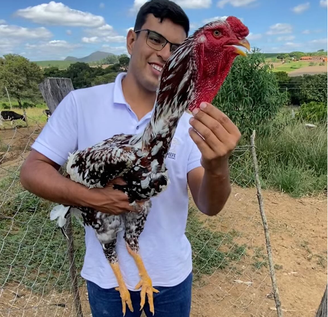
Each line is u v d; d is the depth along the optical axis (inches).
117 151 56.8
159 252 69.2
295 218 207.5
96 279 70.7
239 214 204.8
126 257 68.8
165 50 63.8
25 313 118.1
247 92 292.7
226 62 53.1
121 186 59.1
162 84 53.6
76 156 63.0
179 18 64.1
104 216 64.1
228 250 166.7
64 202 62.5
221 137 51.5
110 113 67.5
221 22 52.9
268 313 129.9
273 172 263.1
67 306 123.9
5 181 155.5
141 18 65.7
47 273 136.6
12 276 132.6
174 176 67.9
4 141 215.0
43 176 62.1
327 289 88.0
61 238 147.3
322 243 180.5
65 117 67.8
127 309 71.9
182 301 74.2
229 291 140.6
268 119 310.7
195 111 51.7
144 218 65.4
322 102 432.5
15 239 143.6
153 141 55.7
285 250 172.2
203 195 63.9
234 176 241.0
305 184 248.2
